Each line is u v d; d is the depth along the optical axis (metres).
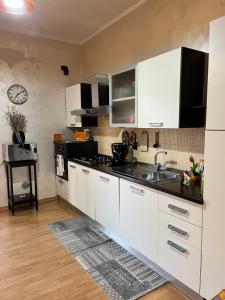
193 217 1.68
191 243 1.71
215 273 1.57
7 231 3.01
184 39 2.34
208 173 1.55
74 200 3.53
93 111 3.22
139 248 2.25
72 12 3.05
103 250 2.54
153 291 1.93
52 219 3.38
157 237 2.02
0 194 3.70
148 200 2.08
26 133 3.86
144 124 2.43
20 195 3.83
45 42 3.89
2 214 3.57
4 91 3.61
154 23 2.67
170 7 2.46
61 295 1.89
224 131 1.45
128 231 2.38
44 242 2.73
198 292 1.69
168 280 2.05
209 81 1.50
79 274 2.15
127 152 3.00
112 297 1.87
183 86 2.00
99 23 3.40
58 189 4.14
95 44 3.80
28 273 2.17
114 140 3.53
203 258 1.64
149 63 2.29
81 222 3.27
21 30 3.62
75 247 2.61
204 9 2.13
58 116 4.15
